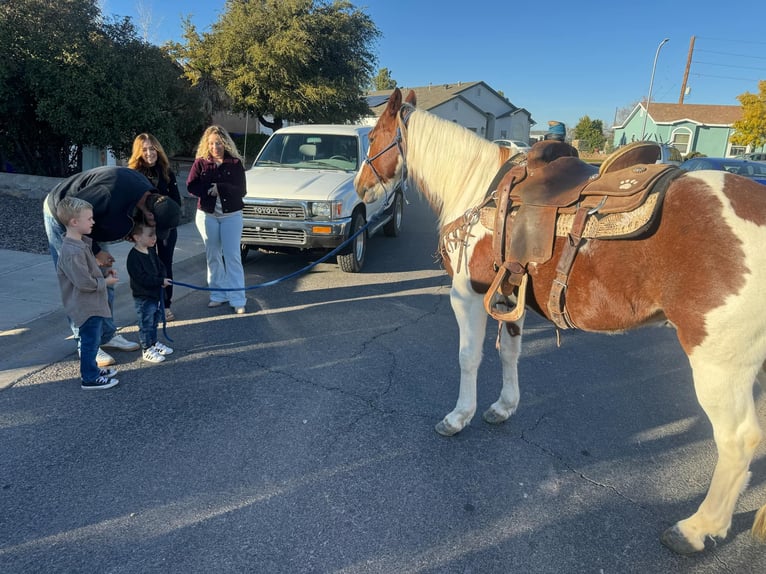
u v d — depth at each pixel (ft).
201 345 15.87
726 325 6.81
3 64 37.32
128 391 12.91
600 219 7.71
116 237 13.28
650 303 7.60
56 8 40.06
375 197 12.62
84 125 40.47
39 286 18.80
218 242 18.42
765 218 6.77
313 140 28.14
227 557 7.97
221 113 99.96
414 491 9.56
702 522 8.05
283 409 12.25
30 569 7.66
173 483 9.60
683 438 11.54
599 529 8.80
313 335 16.87
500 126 168.14
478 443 11.14
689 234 6.98
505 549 8.30
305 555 8.04
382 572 7.79
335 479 9.82
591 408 12.77
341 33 77.71
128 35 44.73
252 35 74.54
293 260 26.86
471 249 9.78
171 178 16.85
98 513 8.81
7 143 42.29
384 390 13.26
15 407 12.00
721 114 137.90
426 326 17.90
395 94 11.54
